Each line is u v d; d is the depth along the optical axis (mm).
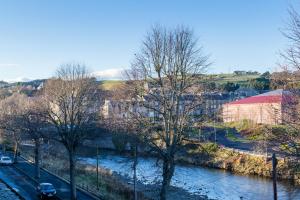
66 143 42812
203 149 33812
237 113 93438
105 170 62406
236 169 66688
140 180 57219
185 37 31703
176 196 49781
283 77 16969
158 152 31984
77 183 51812
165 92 31688
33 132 47062
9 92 164625
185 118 31547
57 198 43812
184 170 66500
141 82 32406
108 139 86562
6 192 47375
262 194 49438
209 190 53500
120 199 43031
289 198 44688
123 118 37438
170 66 31531
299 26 16094
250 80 182750
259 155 64875
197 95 31516
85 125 43812
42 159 75062
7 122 68938
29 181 55125
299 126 16422
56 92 47250
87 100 46812
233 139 79625
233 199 48250
